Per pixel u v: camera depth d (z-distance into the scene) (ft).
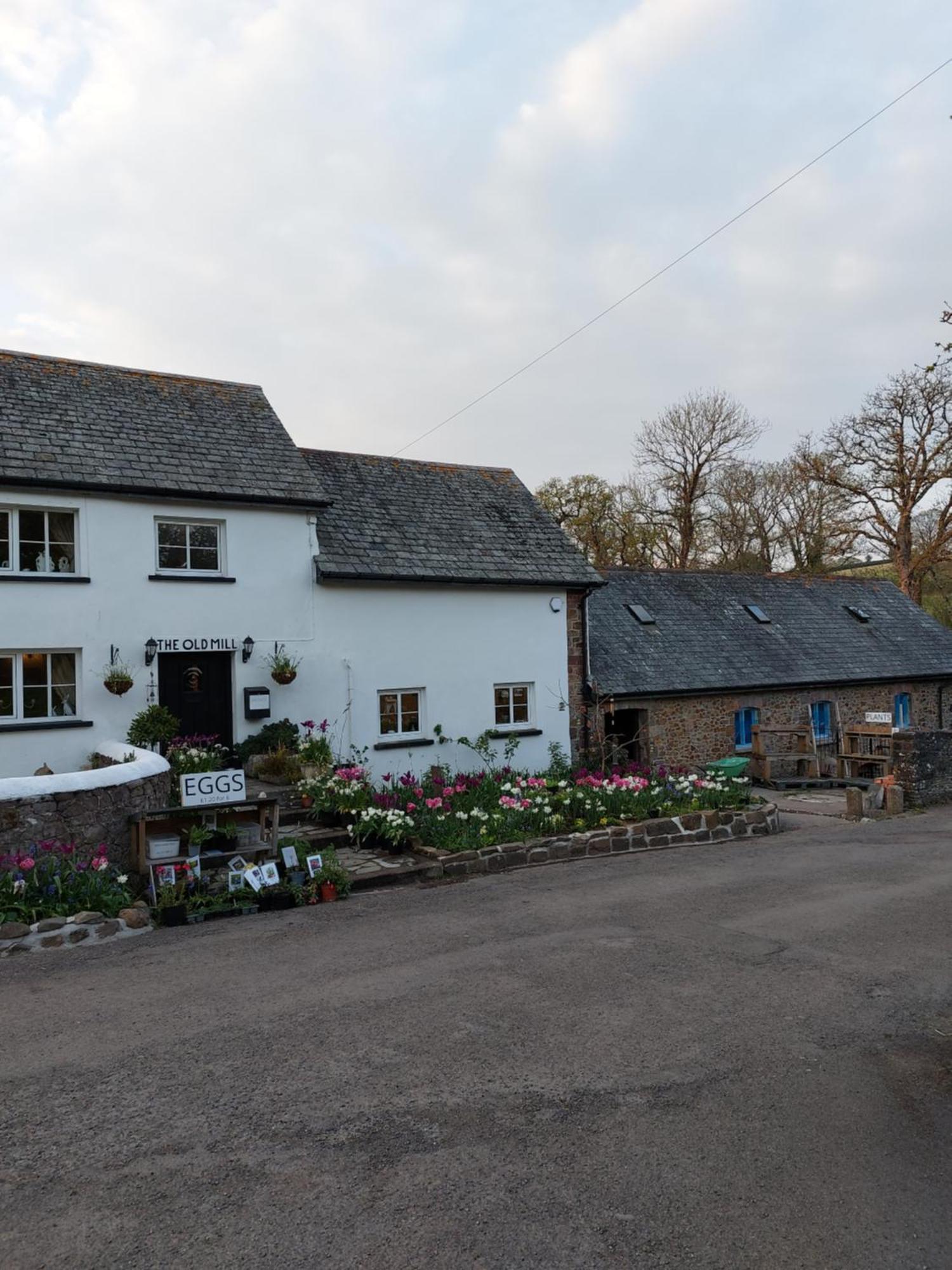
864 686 76.43
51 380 48.03
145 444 46.88
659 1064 17.53
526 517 63.16
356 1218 12.55
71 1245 12.01
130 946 26.05
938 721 82.02
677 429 133.18
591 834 40.52
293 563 49.06
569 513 131.03
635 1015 20.12
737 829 45.50
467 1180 13.46
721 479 132.87
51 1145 14.64
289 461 50.62
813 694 73.05
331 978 22.85
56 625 42.14
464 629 54.90
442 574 53.31
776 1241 11.99
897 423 107.14
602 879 35.06
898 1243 11.96
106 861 29.01
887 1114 15.52
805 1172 13.67
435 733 53.26
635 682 63.26
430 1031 19.21
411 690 53.01
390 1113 15.58
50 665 42.55
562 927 27.78
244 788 32.91
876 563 118.93
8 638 40.96
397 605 52.44
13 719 41.47
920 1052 18.13
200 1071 17.33
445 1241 12.01
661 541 133.59
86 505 43.19
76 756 42.32
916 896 31.78
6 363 47.52
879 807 55.88
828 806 56.85
